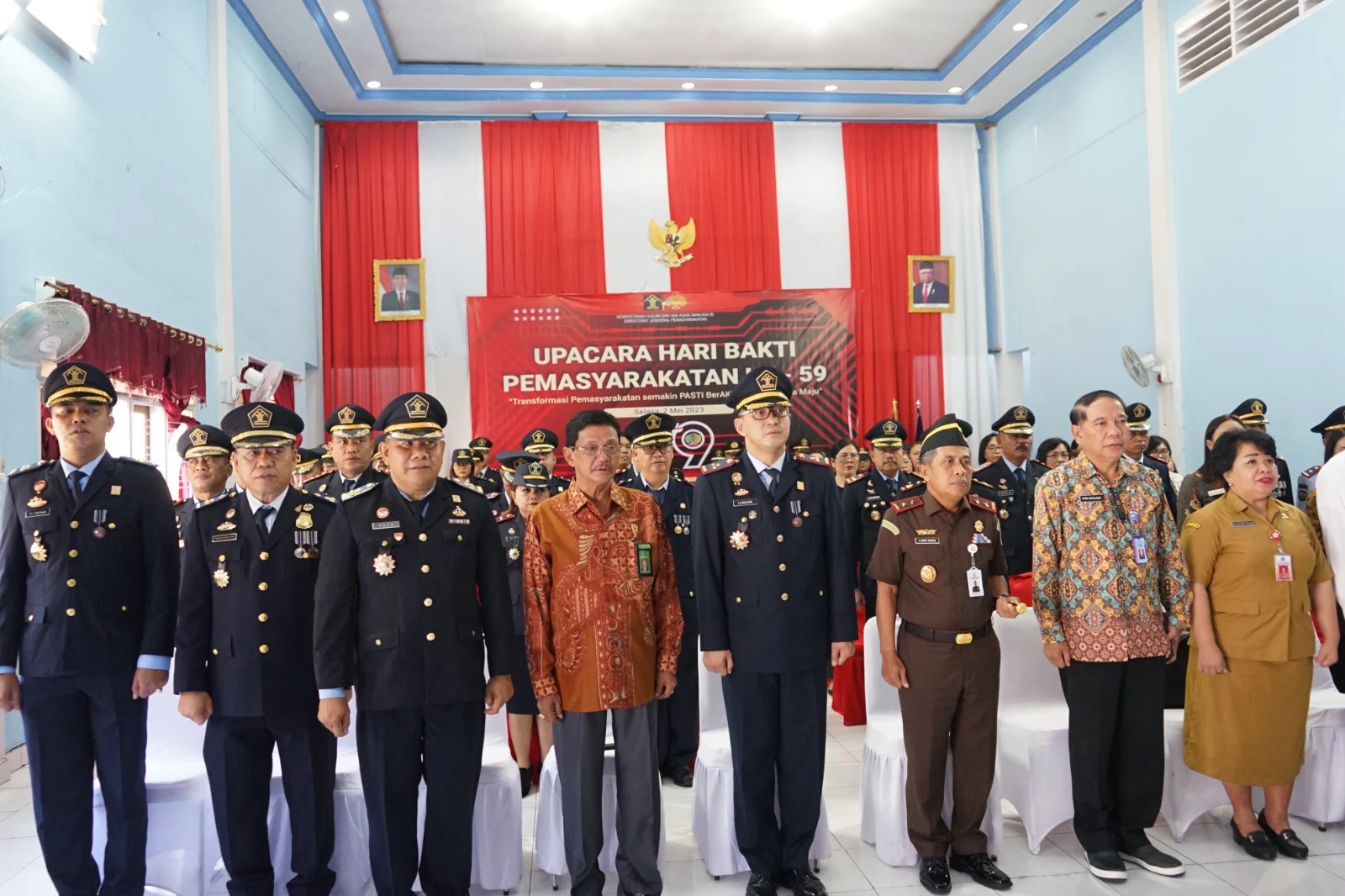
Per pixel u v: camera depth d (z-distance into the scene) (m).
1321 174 6.38
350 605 2.60
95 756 2.75
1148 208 8.16
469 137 9.96
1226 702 3.13
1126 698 3.09
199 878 2.94
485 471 7.70
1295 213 6.61
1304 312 6.55
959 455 3.01
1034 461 5.76
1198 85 7.57
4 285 4.41
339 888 2.94
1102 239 8.85
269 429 2.84
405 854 2.61
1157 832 3.43
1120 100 8.55
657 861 2.92
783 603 2.89
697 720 4.19
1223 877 3.02
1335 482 3.15
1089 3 8.34
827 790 3.99
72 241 5.04
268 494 2.84
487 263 9.88
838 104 10.16
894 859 3.16
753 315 9.92
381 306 9.74
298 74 8.93
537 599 2.79
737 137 10.27
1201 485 4.59
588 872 2.77
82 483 2.78
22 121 4.60
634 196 10.10
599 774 2.80
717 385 9.85
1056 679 3.60
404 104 9.66
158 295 6.09
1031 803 3.24
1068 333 9.44
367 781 2.62
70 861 2.69
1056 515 3.13
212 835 2.98
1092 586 3.05
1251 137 7.02
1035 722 3.33
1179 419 7.88
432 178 9.88
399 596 2.61
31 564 2.71
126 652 2.75
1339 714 3.40
